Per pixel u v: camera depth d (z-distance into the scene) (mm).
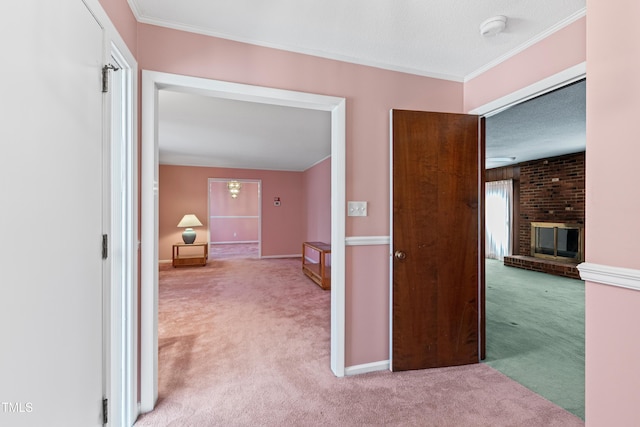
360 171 2207
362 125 2207
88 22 1109
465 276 2307
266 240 7746
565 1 1558
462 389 1986
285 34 1888
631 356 1018
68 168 979
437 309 2252
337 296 2141
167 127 3930
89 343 1116
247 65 1917
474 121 2328
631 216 1013
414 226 2209
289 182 7941
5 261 709
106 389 1251
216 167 7410
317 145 4996
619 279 1032
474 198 2328
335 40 1955
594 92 1117
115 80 1578
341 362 2135
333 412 1755
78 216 1041
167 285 4816
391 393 1940
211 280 5160
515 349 2580
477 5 1603
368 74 2215
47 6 863
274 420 1688
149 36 1726
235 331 2961
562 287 4730
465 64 2262
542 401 1862
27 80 785
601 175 1097
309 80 2061
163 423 1658
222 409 1780
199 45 1816
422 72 2352
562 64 1756
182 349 2574
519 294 4328
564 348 2602
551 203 6074
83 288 1074
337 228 2150
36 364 817
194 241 6953
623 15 1032
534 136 4395
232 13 1685
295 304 3832
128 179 1603
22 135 766
